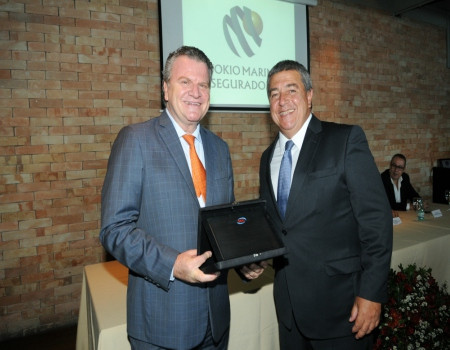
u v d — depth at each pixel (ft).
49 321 8.66
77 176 8.85
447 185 12.34
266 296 4.85
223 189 3.69
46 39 8.35
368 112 14.07
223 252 2.79
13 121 8.11
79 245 8.93
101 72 9.02
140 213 3.30
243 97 11.13
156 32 9.71
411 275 5.81
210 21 10.44
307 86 4.46
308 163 4.02
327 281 3.86
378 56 14.23
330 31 12.90
